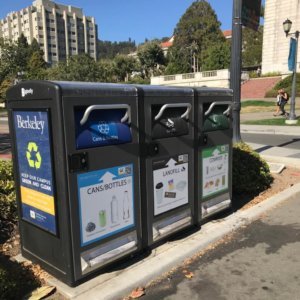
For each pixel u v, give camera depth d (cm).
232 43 745
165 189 390
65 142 297
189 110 406
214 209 459
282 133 1488
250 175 588
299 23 3941
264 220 491
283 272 355
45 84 297
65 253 313
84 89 304
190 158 417
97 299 301
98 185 324
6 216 425
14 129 343
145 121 361
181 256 375
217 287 331
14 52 4966
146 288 330
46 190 321
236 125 754
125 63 6109
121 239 349
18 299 302
